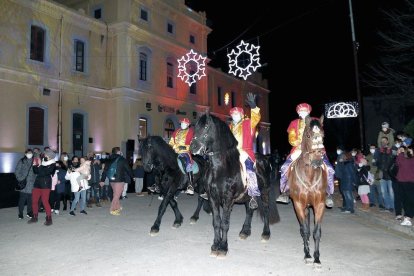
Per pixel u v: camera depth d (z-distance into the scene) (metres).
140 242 7.85
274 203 8.24
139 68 24.56
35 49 19.95
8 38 18.58
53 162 10.26
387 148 10.77
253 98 7.51
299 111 7.12
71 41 21.75
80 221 10.53
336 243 7.64
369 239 8.01
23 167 11.17
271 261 6.39
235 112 7.72
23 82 19.17
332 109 23.23
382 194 11.30
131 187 19.00
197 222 10.19
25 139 19.14
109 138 23.48
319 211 6.18
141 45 24.61
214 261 6.41
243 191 7.04
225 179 6.71
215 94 32.56
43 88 20.06
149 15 25.45
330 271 5.84
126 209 12.91
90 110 22.64
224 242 6.68
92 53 22.95
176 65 27.91
